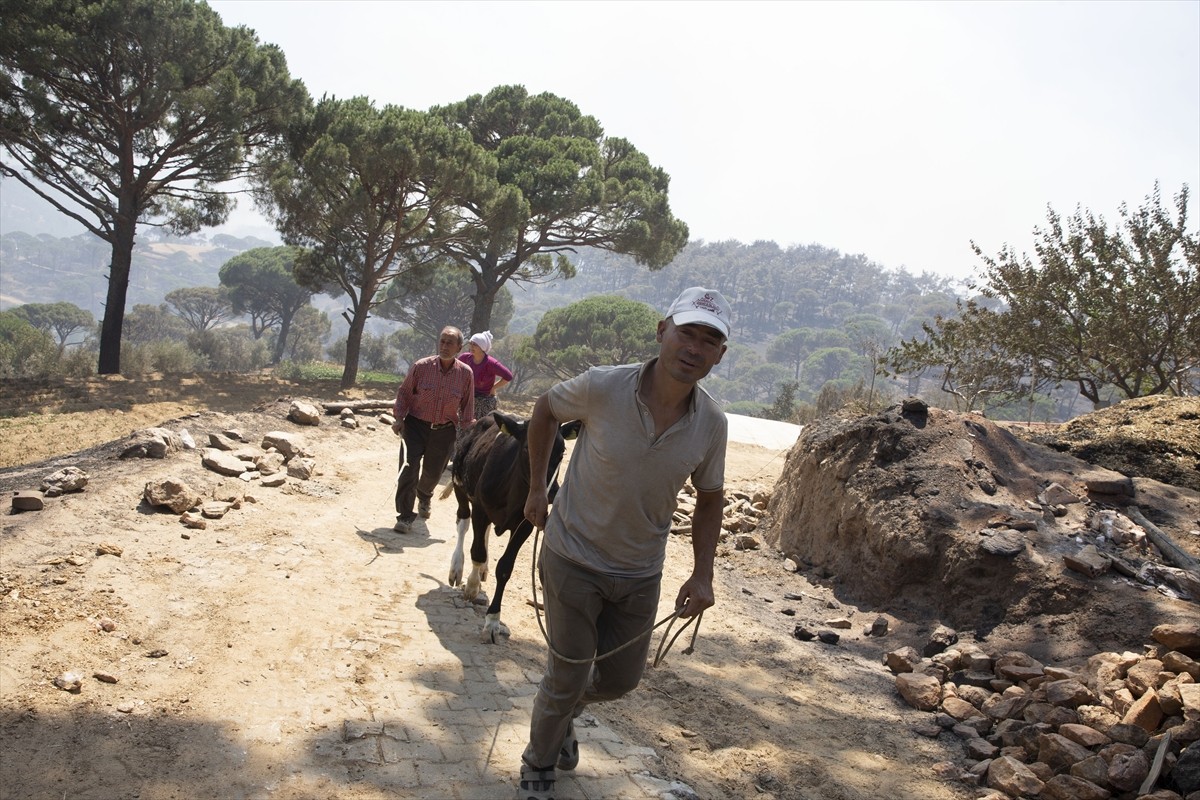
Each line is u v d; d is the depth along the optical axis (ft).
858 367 522.06
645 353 172.45
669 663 20.27
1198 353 52.08
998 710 18.28
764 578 28.91
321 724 13.94
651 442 10.68
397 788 12.40
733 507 36.86
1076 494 26.30
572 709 11.84
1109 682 18.15
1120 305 53.83
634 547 11.21
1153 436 31.32
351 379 94.73
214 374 97.76
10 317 181.16
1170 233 53.93
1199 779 14.17
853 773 16.03
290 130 86.02
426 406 25.88
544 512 12.06
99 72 78.07
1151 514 25.80
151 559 19.26
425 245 90.38
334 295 100.27
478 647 18.44
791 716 18.29
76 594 16.71
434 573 23.08
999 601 22.56
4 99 76.28
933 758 17.08
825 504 29.81
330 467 31.86
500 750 13.99
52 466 24.76
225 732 13.24
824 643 23.41
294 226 88.38
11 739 12.04
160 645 15.64
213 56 80.69
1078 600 21.21
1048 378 61.36
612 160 109.81
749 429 64.49
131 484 23.63
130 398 79.36
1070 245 57.16
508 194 84.53
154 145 88.12
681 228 104.42
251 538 22.29
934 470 27.14
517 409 86.28
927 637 22.93
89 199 86.12
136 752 12.34
